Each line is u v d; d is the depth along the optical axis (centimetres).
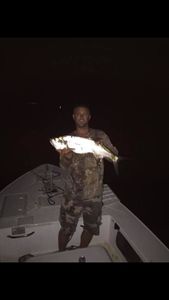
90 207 242
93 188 239
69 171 239
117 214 270
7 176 718
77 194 240
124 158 238
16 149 984
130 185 641
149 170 738
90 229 249
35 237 255
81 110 226
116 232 260
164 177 682
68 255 203
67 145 228
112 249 265
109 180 671
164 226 464
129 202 557
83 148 227
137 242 223
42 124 1459
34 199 298
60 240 252
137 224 252
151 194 591
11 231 245
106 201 297
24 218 259
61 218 248
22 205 284
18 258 254
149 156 870
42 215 265
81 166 236
